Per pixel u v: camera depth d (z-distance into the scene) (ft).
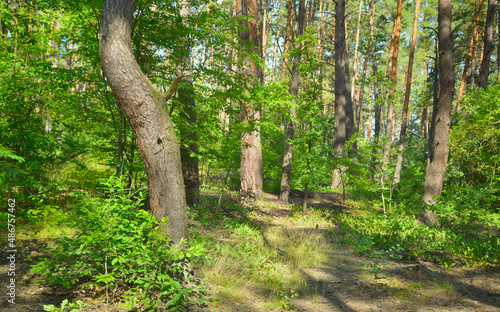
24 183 13.91
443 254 20.89
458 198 28.55
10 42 17.65
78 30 17.61
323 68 86.02
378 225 28.50
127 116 11.89
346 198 46.09
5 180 13.29
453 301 13.69
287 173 43.34
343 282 15.70
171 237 11.74
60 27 17.43
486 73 48.65
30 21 18.51
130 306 9.70
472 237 26.07
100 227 10.21
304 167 36.63
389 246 21.98
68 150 19.76
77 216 10.84
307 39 35.99
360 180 35.55
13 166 12.09
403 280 16.30
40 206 14.92
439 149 31.71
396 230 25.95
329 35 98.27
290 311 12.02
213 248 17.11
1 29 18.07
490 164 35.94
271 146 55.21
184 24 20.47
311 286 15.05
